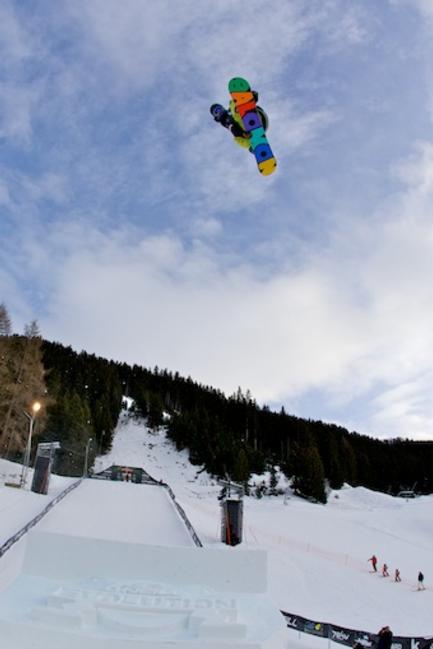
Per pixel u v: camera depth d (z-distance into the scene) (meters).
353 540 42.59
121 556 11.05
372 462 105.75
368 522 55.88
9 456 54.12
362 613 20.20
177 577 10.93
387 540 45.09
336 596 22.23
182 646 8.13
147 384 143.38
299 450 76.81
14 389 46.72
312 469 71.19
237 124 12.23
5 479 39.34
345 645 14.41
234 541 24.97
